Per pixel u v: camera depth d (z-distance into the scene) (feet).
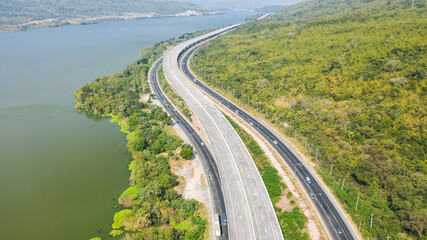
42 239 412.98
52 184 535.60
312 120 648.38
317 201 463.83
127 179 549.13
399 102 608.60
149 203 452.35
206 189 506.07
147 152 603.67
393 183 450.30
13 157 623.36
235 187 483.92
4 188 524.11
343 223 421.59
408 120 554.05
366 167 483.51
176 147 631.97
